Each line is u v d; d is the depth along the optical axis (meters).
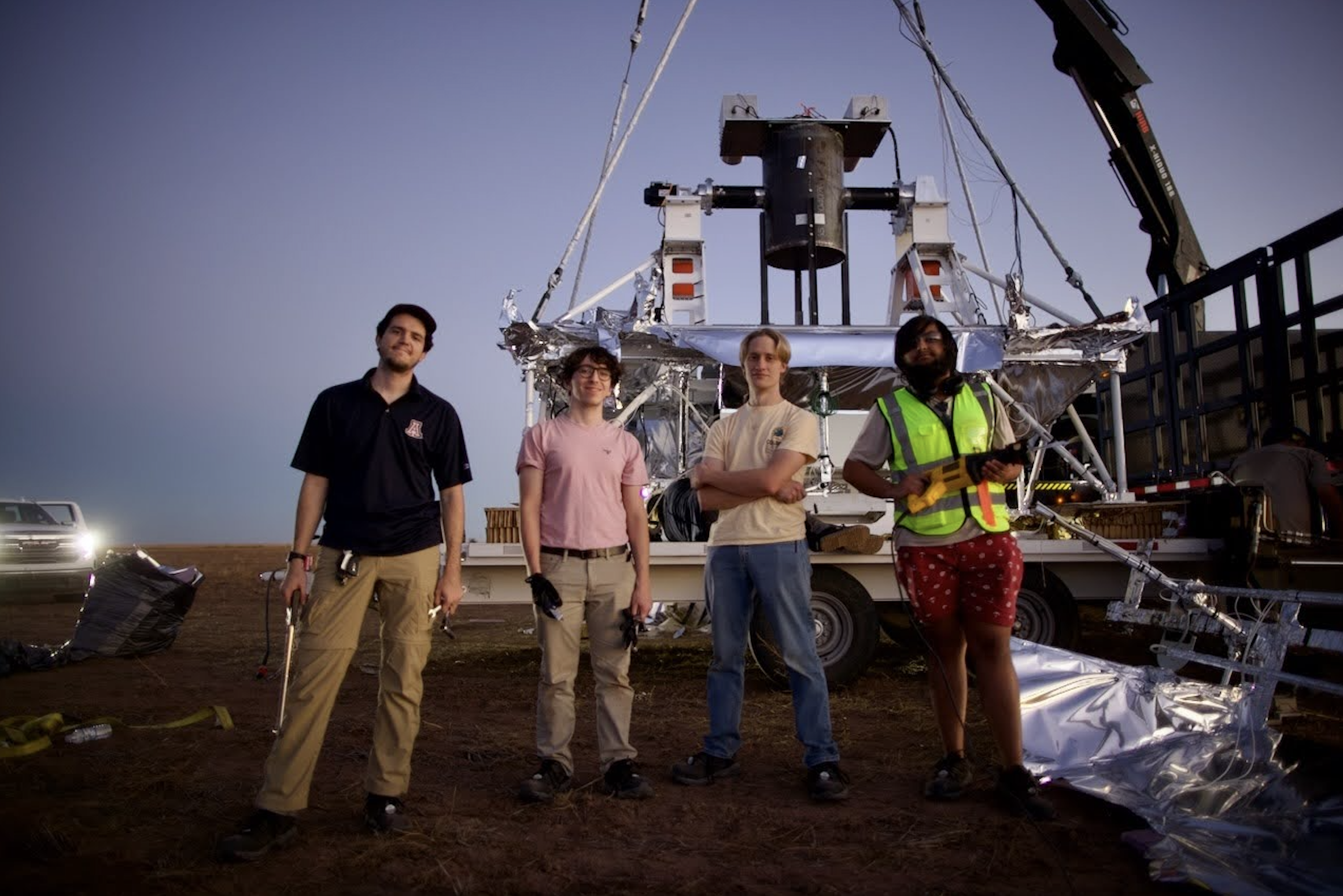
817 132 9.42
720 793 3.92
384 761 3.41
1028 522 7.47
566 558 3.85
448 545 3.59
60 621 12.16
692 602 6.82
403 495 3.42
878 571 6.73
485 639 10.06
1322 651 5.43
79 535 16.28
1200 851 2.97
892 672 7.25
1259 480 6.01
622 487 4.00
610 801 3.74
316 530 3.48
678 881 2.92
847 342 7.62
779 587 3.96
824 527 6.41
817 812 3.63
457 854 3.13
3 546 15.34
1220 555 6.40
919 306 9.75
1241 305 7.07
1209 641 6.62
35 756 4.56
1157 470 8.27
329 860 3.09
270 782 3.21
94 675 7.32
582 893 2.82
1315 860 2.88
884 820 3.50
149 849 3.20
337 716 5.62
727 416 4.31
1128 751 4.02
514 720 5.54
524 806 3.68
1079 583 6.99
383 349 3.45
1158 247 10.62
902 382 9.05
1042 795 3.79
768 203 9.52
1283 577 5.88
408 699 3.43
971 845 3.24
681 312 9.12
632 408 7.90
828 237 9.29
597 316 7.80
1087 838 3.29
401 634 3.44
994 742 4.77
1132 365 8.94
